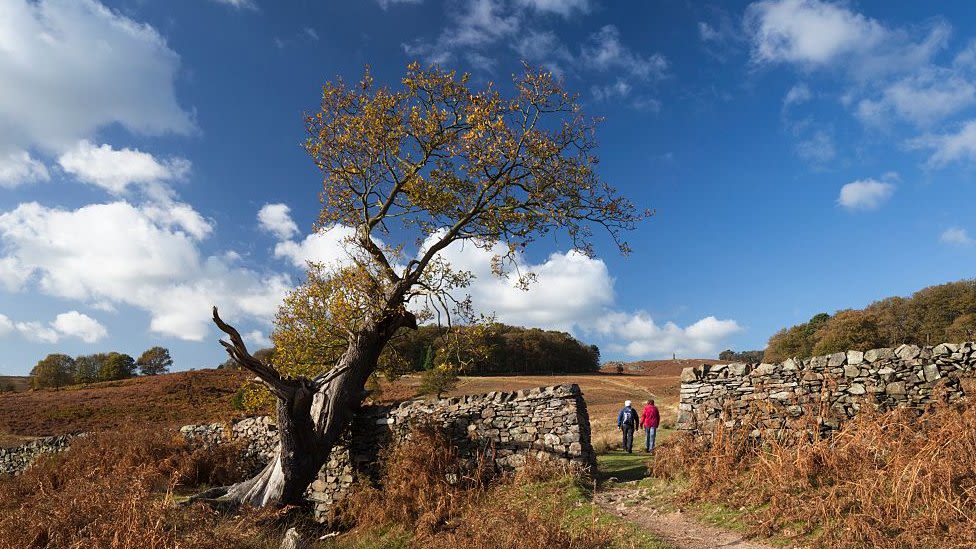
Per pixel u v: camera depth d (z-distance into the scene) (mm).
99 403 45000
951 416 8586
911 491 7328
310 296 17844
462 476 13266
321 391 15297
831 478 8812
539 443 13469
